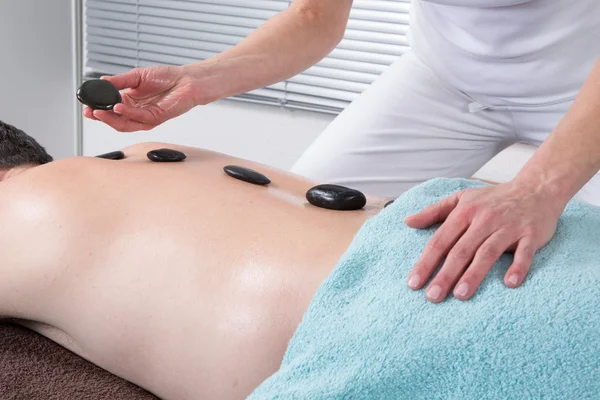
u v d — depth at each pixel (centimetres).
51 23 286
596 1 142
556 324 77
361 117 178
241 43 143
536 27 148
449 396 76
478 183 106
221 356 95
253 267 95
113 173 111
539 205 93
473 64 161
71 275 104
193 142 285
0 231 108
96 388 104
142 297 100
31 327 117
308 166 180
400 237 90
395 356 78
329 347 81
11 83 278
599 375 74
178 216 102
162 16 288
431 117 174
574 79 152
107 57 302
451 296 83
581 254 87
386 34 255
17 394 99
